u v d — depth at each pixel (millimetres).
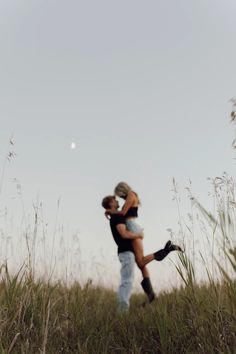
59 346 3191
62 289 4449
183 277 3105
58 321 3463
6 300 3389
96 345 3223
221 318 2812
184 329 3160
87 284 4648
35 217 4023
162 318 3398
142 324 3656
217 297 2982
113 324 3822
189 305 3160
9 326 3137
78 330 3516
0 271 3633
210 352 2768
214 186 2881
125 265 4984
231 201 2531
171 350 3102
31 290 3615
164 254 4969
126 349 3234
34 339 3133
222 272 2584
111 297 5762
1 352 2697
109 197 5355
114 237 5148
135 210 5223
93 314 4062
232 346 2760
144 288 4973
